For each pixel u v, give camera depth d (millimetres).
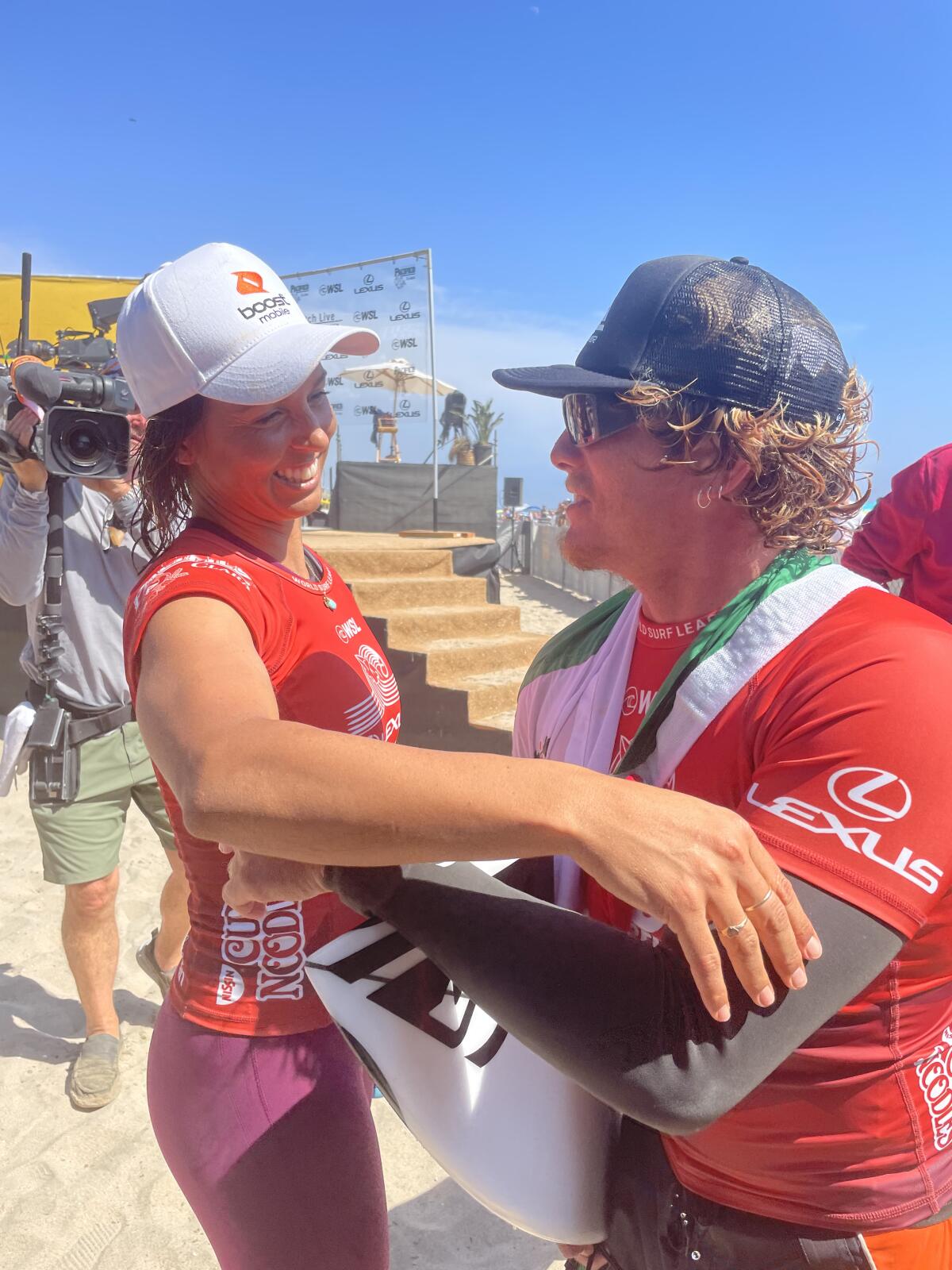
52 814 2762
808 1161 921
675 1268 992
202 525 1289
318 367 1342
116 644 2703
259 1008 1311
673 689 1018
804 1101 908
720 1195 965
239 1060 1307
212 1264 2230
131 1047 3006
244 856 1063
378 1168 1389
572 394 1098
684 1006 814
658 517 1060
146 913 3826
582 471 1130
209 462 1288
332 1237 1327
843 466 1051
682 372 992
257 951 1310
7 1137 2633
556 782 778
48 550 2525
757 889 749
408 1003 1028
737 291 1001
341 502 10656
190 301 1227
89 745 2711
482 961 880
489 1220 2377
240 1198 1312
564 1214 1052
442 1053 1024
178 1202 2416
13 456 2510
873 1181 918
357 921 1360
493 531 11289
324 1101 1318
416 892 957
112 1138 2631
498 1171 1021
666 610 1135
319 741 819
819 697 886
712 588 1078
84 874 2775
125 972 3402
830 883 810
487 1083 1030
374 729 1397
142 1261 2236
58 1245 2281
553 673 1379
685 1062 792
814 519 1030
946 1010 923
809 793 851
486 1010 887
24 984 3359
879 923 809
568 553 1168
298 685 1276
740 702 960
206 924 1335
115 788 2758
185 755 875
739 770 963
